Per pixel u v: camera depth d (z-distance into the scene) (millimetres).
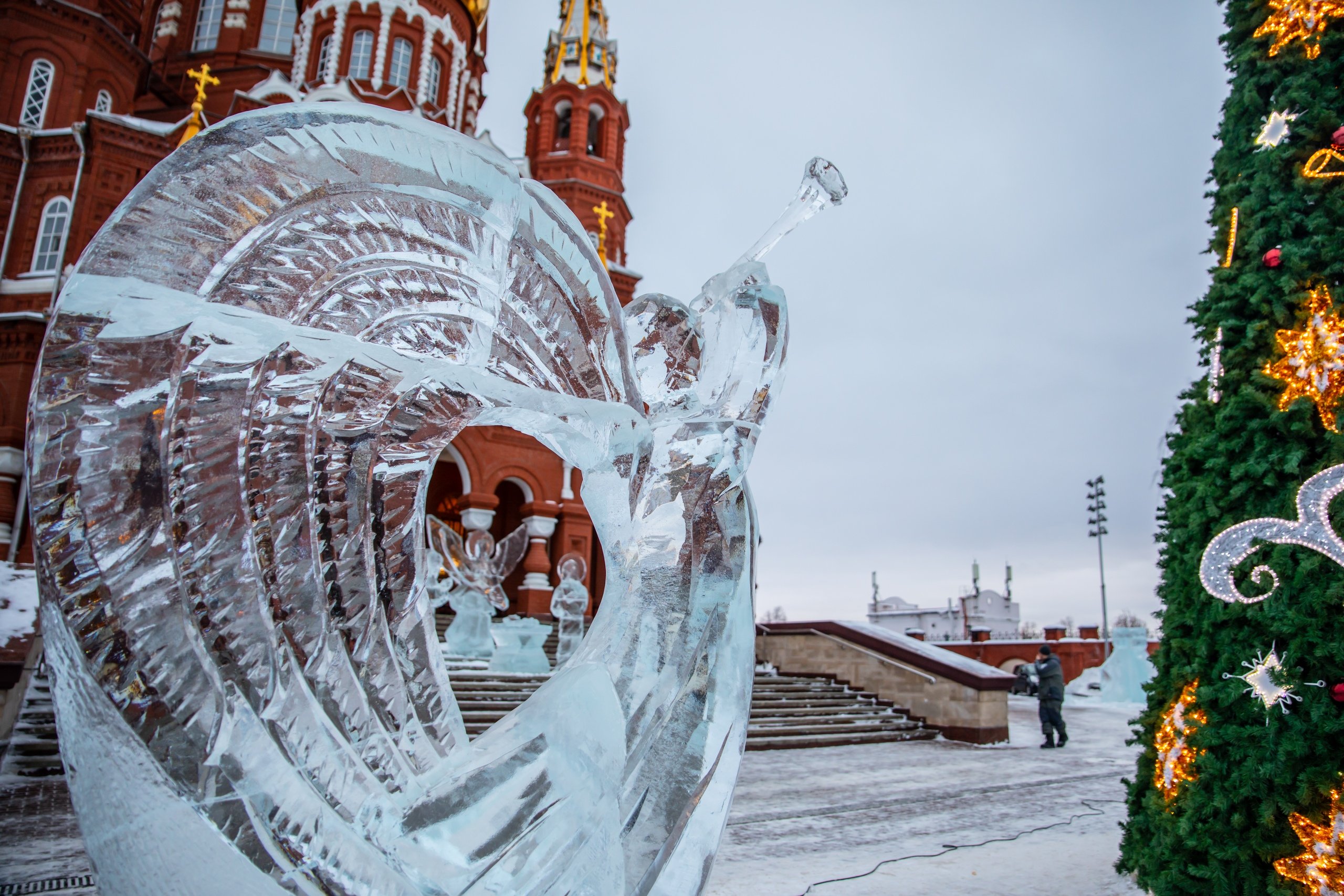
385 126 1418
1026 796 7164
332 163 1381
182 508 1295
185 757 1252
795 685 14281
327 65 28719
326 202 1393
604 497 1850
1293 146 3678
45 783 6301
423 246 1519
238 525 1337
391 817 1380
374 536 1597
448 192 1482
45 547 1227
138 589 1256
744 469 1994
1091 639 32406
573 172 31250
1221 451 3604
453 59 30391
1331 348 3312
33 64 24141
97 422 1238
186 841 1252
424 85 28984
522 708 1632
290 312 1416
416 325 1628
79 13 24594
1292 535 3248
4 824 4961
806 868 4566
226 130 1319
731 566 1938
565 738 1519
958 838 5391
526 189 1579
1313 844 3100
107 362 1242
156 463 1263
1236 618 3439
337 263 1443
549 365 1749
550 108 32594
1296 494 3273
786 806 6551
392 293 1553
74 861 4223
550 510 23203
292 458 1425
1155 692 4016
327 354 1379
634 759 1706
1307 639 3152
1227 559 3424
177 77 30422
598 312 1729
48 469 1222
